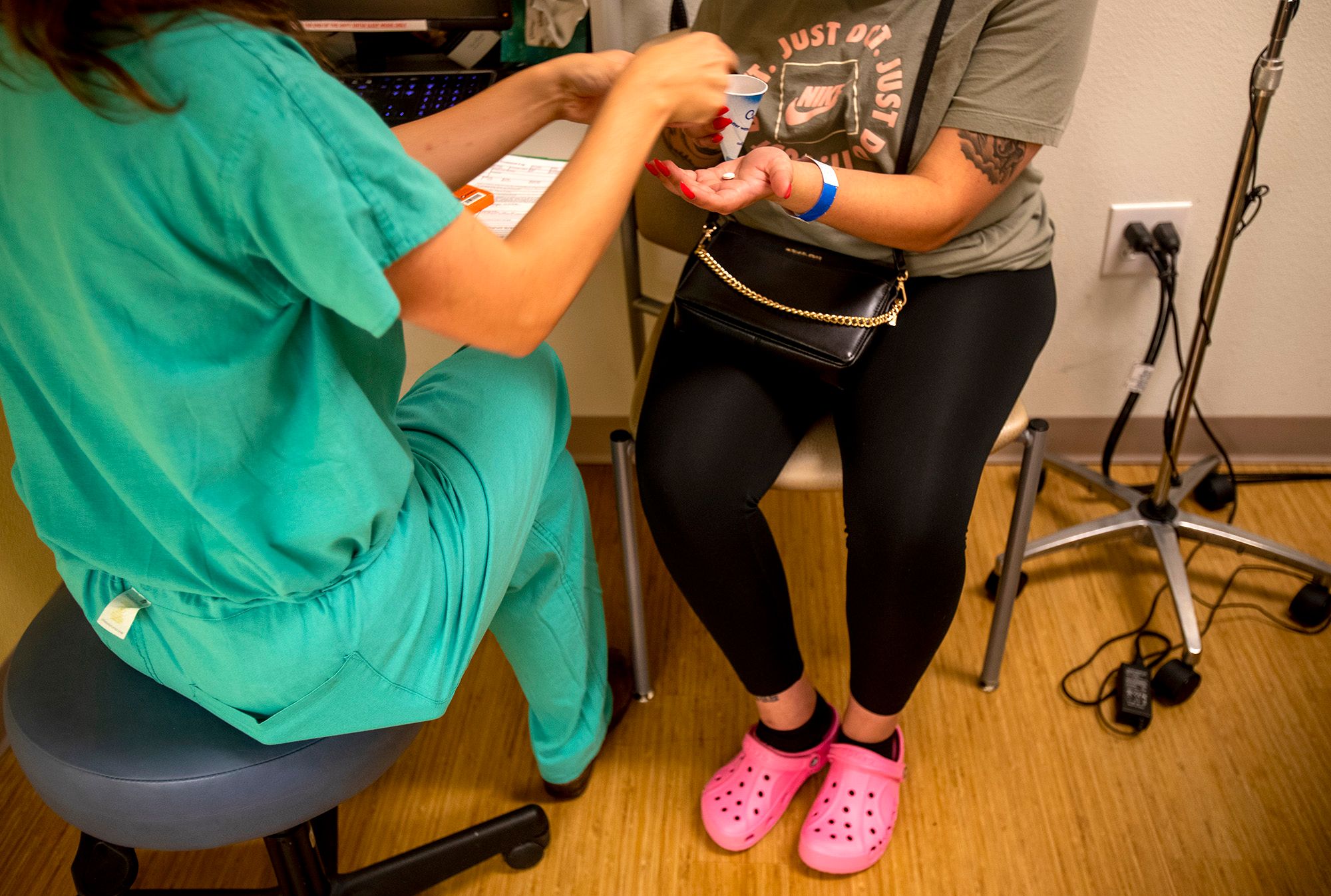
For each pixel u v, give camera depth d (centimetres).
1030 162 114
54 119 57
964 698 149
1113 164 155
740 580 117
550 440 101
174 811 84
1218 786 135
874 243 115
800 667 127
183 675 84
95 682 91
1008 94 106
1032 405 185
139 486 72
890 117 111
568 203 76
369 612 81
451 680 91
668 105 81
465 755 145
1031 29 104
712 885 128
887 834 127
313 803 89
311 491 74
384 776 143
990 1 104
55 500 76
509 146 99
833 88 113
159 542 77
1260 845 128
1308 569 156
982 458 112
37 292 64
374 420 76
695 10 146
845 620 162
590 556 123
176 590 78
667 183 102
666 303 154
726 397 118
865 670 120
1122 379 178
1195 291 167
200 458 69
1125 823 132
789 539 177
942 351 115
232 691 82
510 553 95
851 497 112
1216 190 156
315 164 60
